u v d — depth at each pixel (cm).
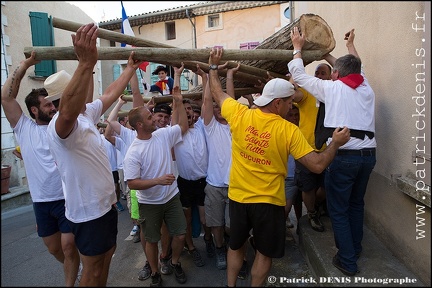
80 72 141
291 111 295
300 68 212
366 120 204
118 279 218
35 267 236
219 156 256
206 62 229
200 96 325
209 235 280
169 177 218
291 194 289
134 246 272
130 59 204
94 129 180
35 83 258
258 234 192
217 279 228
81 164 168
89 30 136
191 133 279
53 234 224
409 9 206
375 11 254
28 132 212
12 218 272
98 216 176
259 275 193
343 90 203
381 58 248
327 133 205
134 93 272
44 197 213
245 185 192
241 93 307
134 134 296
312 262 246
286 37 233
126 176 221
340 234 208
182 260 264
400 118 222
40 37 222
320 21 225
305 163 175
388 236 242
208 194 257
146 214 223
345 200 208
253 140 184
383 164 250
